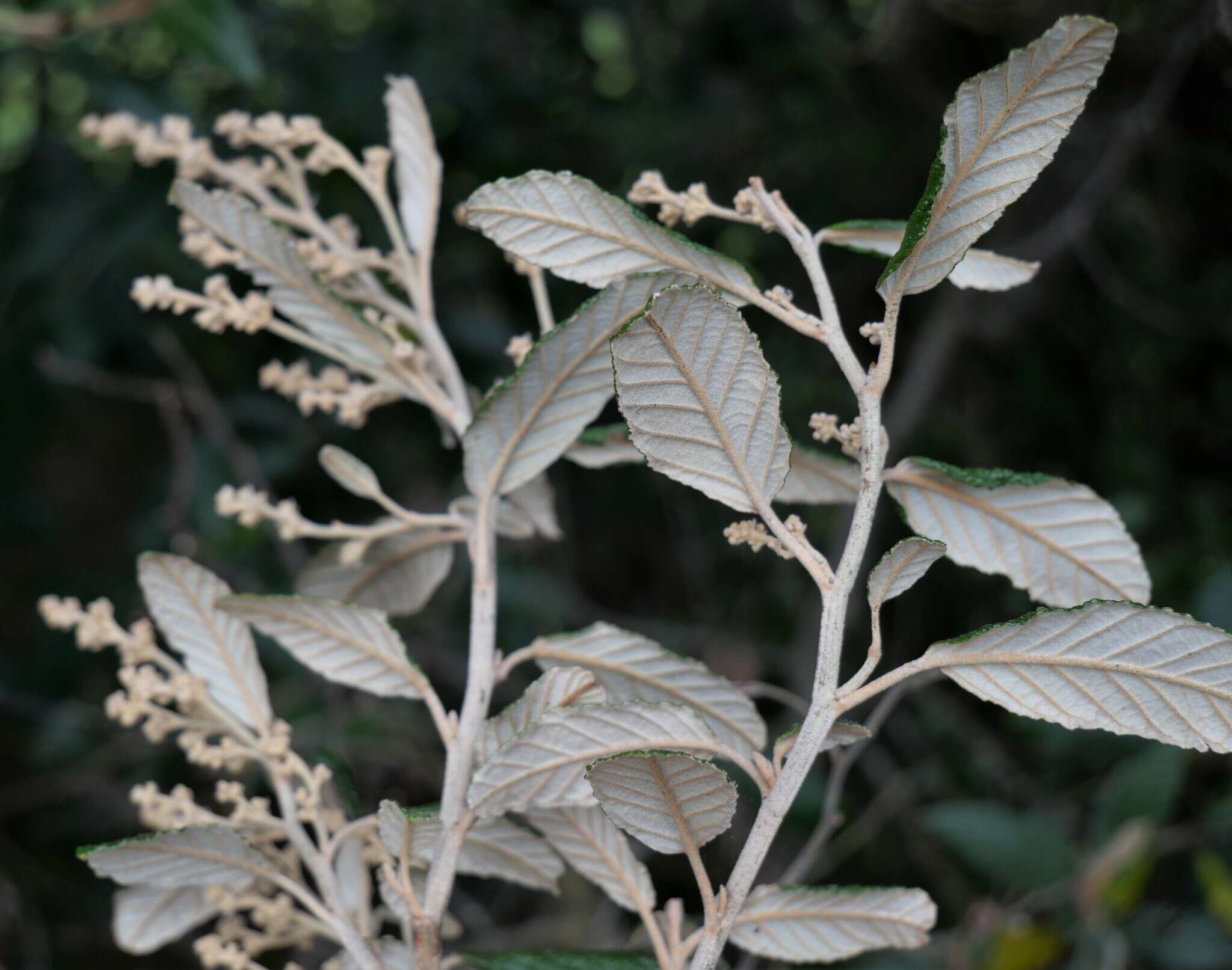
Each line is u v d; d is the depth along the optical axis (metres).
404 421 1.44
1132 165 1.42
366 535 0.60
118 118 0.62
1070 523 0.57
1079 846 1.12
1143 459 1.53
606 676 0.58
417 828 0.56
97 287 1.38
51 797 1.28
